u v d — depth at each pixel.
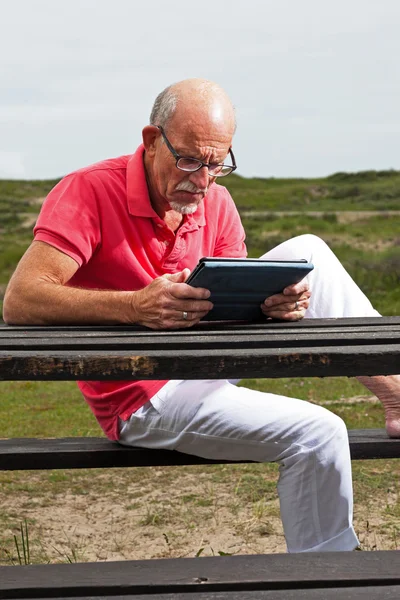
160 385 2.98
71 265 3.06
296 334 2.65
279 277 2.88
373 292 17.78
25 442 3.21
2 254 26.58
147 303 2.81
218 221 3.51
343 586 2.08
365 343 2.54
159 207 3.21
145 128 3.10
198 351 2.39
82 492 5.01
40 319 2.98
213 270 2.72
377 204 49.38
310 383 8.07
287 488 2.75
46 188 49.56
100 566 2.19
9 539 4.19
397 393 3.15
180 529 4.33
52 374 2.32
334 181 59.38
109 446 3.11
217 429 2.83
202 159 3.00
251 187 59.91
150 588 2.07
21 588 2.06
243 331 2.75
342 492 2.71
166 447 2.99
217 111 3.02
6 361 2.30
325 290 3.28
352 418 6.37
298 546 2.72
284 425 2.74
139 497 4.89
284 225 36.72
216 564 2.19
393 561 2.20
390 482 4.97
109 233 3.14
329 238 32.16
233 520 4.43
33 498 4.91
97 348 2.46
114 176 3.17
